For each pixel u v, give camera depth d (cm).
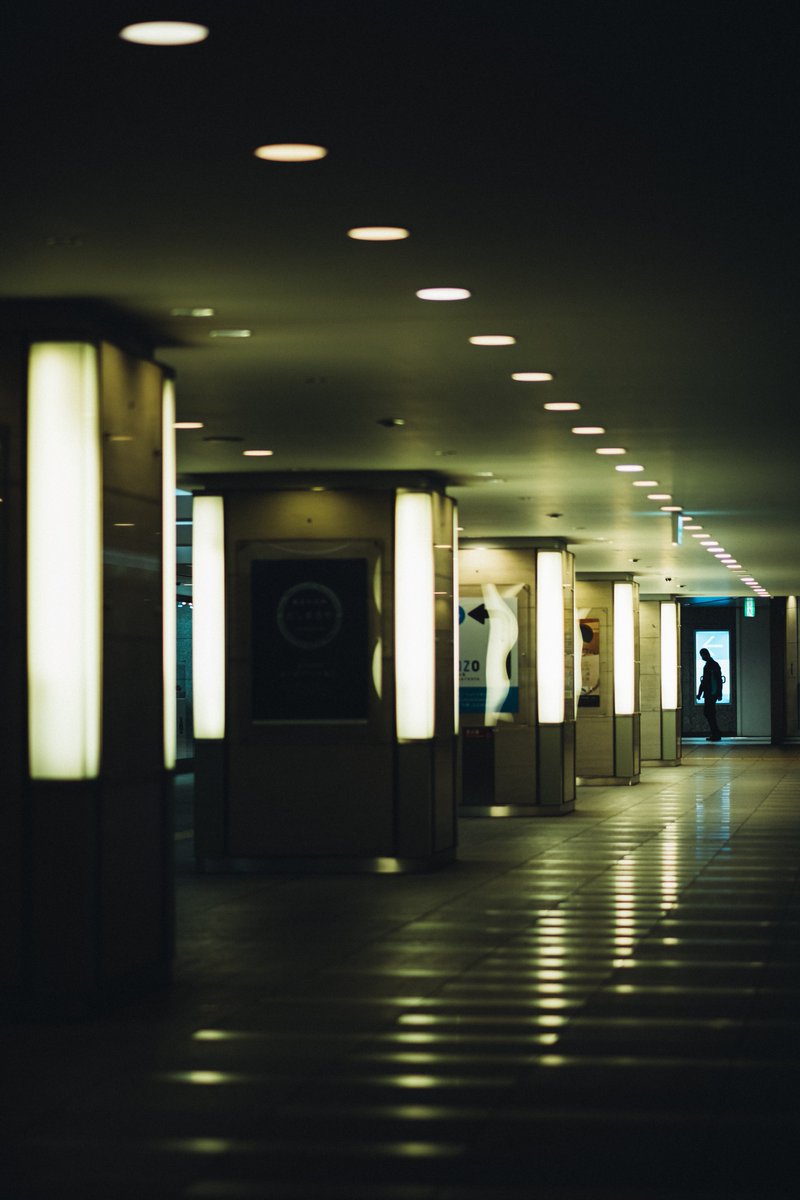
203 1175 721
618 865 1942
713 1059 931
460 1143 766
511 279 1034
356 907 1591
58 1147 764
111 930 1100
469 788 2736
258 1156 748
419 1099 847
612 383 1395
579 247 955
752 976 1195
